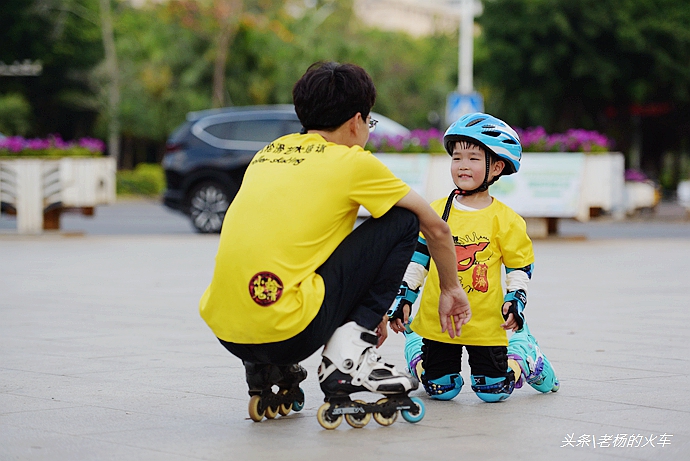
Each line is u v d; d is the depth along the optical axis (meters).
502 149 5.75
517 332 6.05
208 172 21.36
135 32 58.88
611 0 43.16
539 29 43.78
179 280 13.00
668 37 43.53
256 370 5.20
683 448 4.69
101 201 21.14
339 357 4.94
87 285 12.42
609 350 7.61
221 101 53.03
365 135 5.17
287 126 21.33
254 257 4.77
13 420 5.30
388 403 5.11
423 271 5.61
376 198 4.88
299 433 4.99
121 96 53.66
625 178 29.67
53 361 7.20
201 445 4.74
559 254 16.44
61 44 50.19
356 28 88.31
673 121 50.44
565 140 18.83
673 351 7.55
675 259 15.57
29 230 20.59
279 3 60.66
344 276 4.84
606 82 43.81
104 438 4.89
